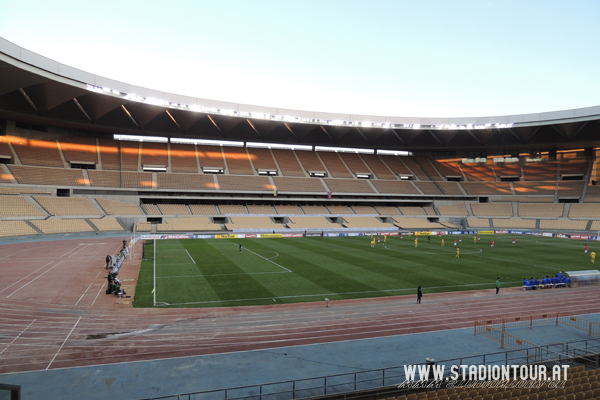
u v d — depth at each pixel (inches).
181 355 605.3
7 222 2027.6
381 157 3887.8
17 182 2299.5
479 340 690.8
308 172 3398.1
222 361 586.6
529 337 714.8
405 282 1139.9
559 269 1392.7
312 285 1082.7
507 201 3348.9
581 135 3024.1
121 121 2773.1
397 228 3016.7
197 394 489.1
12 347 622.5
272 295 971.3
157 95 2488.9
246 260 1483.8
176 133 3061.0
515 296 1007.6
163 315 800.9
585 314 863.7
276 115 2970.0
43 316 777.6
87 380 517.7
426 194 3435.0
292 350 633.6
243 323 761.0
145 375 535.2
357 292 1015.6
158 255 1579.7
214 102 2753.4
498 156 3794.3
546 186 3351.4
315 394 494.9
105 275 1166.3
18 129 2583.7
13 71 1739.7
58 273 1181.7
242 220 2792.8
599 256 1712.6
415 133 3422.7
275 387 510.6
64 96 2144.4
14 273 1173.1
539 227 2982.3
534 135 3223.4
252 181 3093.0
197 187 2864.2
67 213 2332.7
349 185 3341.5
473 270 1348.4
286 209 3080.7
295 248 1878.7
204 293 979.3
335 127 3280.0
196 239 2247.8
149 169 2908.5
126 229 2436.0
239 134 3297.2
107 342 651.5
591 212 2938.0
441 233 2842.0
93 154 2815.0
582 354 631.2
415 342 677.3
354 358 605.9
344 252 1753.2
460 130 3324.3
